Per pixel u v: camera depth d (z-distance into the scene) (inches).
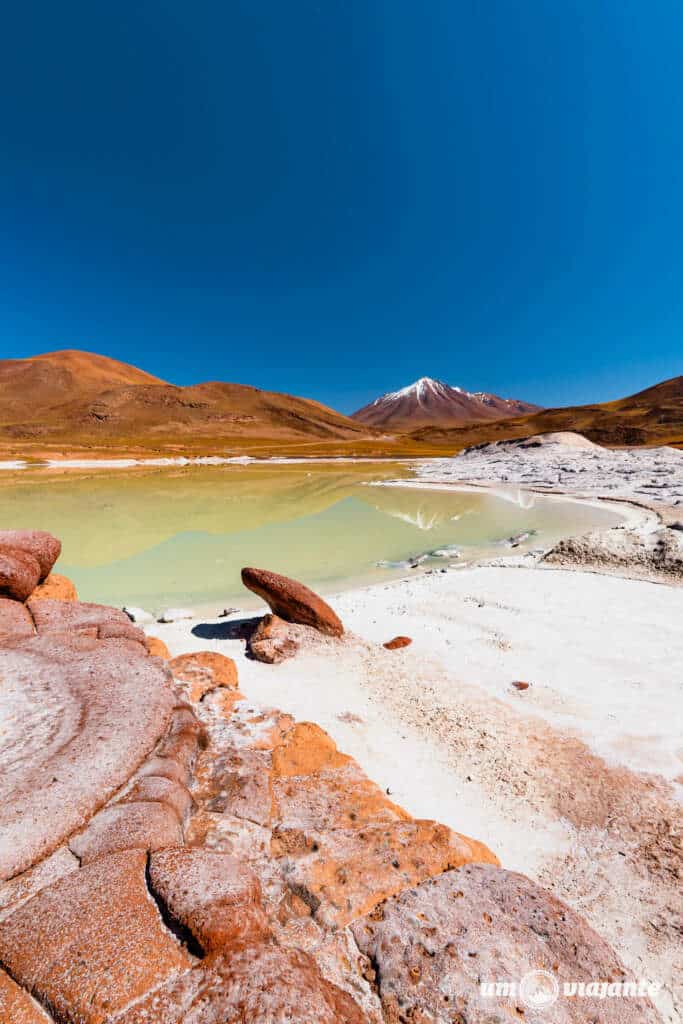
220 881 137.3
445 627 426.3
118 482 1916.8
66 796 171.2
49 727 211.8
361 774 221.1
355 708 298.0
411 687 323.9
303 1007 105.7
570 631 404.2
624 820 211.0
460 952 132.7
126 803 172.7
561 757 251.9
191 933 121.8
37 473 2274.9
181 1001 106.1
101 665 267.4
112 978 109.3
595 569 580.1
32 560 368.5
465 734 272.8
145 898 133.0
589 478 1509.6
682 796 221.6
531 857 194.9
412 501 1320.1
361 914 146.7
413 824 185.8
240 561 718.5
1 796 169.5
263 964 116.6
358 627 433.7
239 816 182.9
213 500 1382.9
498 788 232.7
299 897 152.3
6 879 141.6
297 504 1293.1
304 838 174.6
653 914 170.4
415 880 159.8
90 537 884.0
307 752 229.3
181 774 198.7
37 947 117.3
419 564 689.0
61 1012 103.7
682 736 263.1
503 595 496.7
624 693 307.6
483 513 1105.4
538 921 144.3
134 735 209.3
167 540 860.6
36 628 318.0
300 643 377.4
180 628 434.6
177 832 165.9
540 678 331.0
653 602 460.4
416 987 123.5
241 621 442.0
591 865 190.9
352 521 1036.5
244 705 268.4
